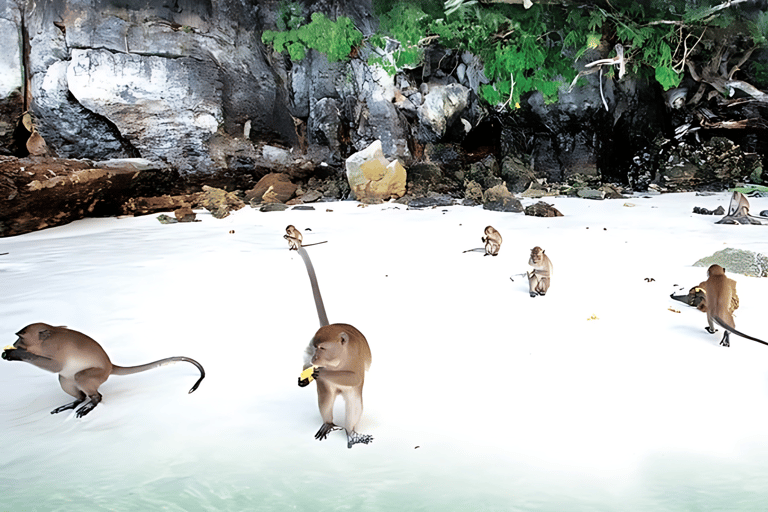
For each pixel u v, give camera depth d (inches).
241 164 1089.4
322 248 549.6
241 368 246.7
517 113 1170.6
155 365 215.8
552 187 1082.7
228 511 146.4
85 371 202.2
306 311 332.5
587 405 204.8
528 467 165.9
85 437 186.7
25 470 166.7
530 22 1016.9
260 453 175.2
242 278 419.5
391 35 1038.4
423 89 1121.4
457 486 156.5
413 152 1160.2
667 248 511.8
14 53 974.4
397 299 356.5
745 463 166.4
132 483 159.8
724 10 970.7
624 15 1000.2
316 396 217.6
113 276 432.5
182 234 669.3
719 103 1143.0
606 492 153.6
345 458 171.5
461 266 454.3
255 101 1104.2
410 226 700.7
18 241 650.2
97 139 1004.6
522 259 478.6
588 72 1023.6
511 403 207.5
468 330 293.3
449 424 192.2
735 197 670.5
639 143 1192.8
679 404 204.1
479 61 1134.4
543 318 312.0
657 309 325.4
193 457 173.5
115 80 961.5
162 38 986.1
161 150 1018.7
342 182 1077.1
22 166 778.8
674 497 150.4
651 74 1141.7
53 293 381.7
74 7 943.0
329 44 1026.7
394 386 223.6
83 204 824.9
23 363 259.6
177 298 364.8
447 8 984.3
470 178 1101.7
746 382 221.6
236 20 1066.1
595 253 497.7
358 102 1122.7
